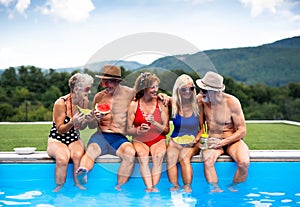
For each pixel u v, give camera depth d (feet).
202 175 16.70
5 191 15.39
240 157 15.93
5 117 49.39
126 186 16.11
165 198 14.56
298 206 13.67
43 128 32.01
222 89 16.30
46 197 14.66
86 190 15.55
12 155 17.29
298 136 27.61
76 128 16.24
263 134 28.68
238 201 14.20
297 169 16.94
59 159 15.74
